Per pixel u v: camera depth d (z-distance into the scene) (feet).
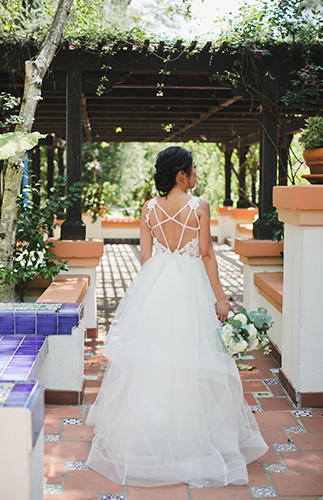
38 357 8.29
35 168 33.47
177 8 14.56
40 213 13.24
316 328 9.54
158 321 7.48
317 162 10.38
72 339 9.47
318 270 9.38
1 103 17.12
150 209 7.91
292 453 7.91
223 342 7.50
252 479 7.15
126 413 7.53
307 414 9.40
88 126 28.73
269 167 15.81
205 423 7.35
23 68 15.19
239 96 16.56
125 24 14.98
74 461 7.57
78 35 14.61
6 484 5.05
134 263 30.89
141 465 7.16
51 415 9.19
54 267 12.88
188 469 7.14
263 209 15.72
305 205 8.97
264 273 14.28
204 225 7.68
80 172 15.29
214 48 15.33
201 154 52.95
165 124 28.43
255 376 11.50
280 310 11.93
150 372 7.42
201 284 7.82
